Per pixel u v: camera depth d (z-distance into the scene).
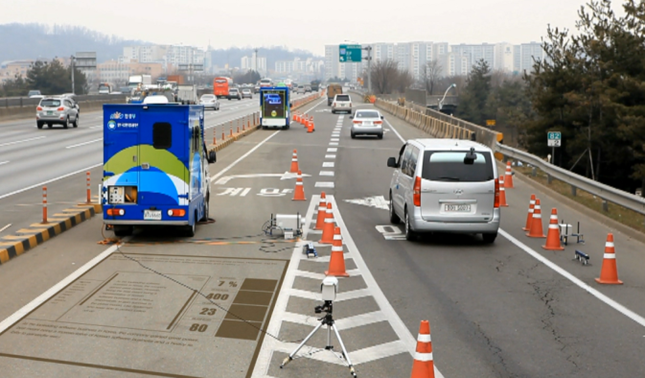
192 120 13.95
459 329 8.82
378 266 12.20
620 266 12.55
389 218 17.22
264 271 11.61
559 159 37.31
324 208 15.48
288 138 41.78
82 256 12.49
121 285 10.58
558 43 38.91
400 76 187.25
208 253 12.84
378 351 7.95
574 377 7.30
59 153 31.39
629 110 33.06
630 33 37.53
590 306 9.92
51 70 116.69
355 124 41.38
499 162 30.16
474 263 12.55
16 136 39.66
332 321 7.52
